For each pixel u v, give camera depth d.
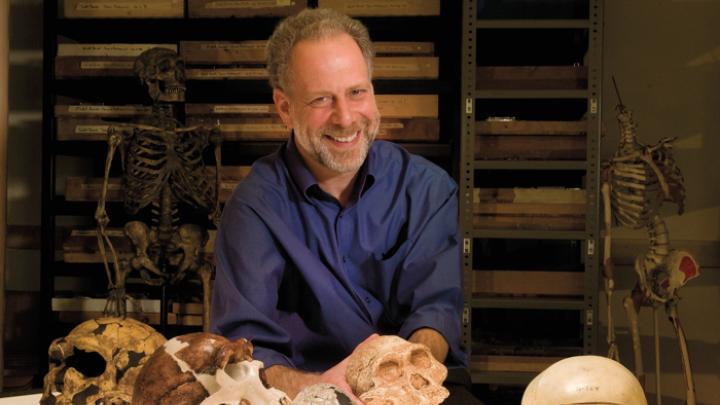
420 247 1.69
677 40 3.86
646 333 3.87
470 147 3.23
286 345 1.59
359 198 1.70
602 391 1.08
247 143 3.58
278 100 1.67
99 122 3.50
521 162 3.22
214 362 1.12
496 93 3.22
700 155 3.85
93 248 3.53
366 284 1.73
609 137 3.88
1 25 3.18
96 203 3.52
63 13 3.78
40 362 3.48
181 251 3.30
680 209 3.33
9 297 3.94
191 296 3.61
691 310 3.86
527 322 3.62
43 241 3.49
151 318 3.52
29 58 4.00
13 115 3.96
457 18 3.46
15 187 3.97
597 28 3.18
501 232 3.24
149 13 3.53
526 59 3.52
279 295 1.72
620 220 3.33
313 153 1.57
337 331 1.67
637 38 3.88
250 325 1.58
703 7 3.85
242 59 3.51
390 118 3.47
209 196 3.36
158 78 3.21
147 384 1.12
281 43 1.58
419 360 1.39
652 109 3.88
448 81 3.45
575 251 3.59
